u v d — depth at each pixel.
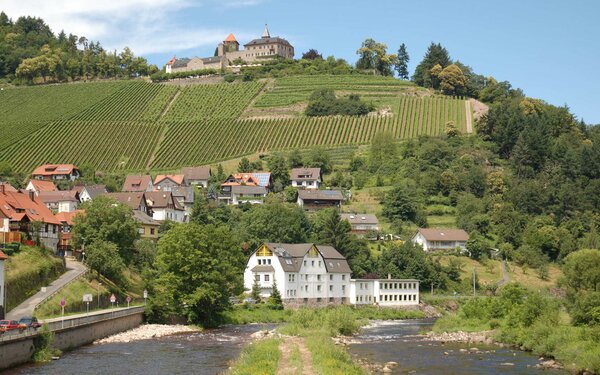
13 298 105.88
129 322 117.56
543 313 115.81
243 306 154.62
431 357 97.81
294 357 85.31
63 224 154.50
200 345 103.25
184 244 130.75
